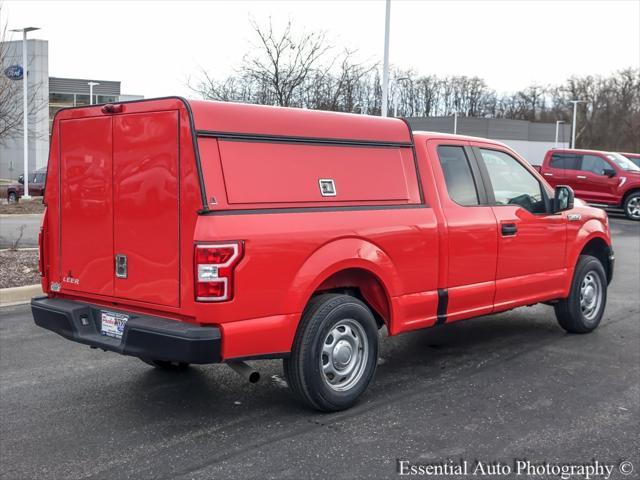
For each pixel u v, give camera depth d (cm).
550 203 687
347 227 493
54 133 523
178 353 427
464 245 586
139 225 465
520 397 535
